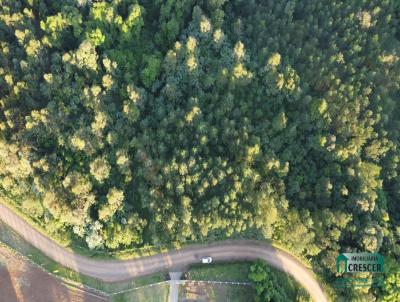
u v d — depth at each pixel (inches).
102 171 4015.8
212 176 3993.6
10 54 4355.3
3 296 4060.0
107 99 4281.5
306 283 4234.7
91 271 4124.0
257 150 4052.7
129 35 4542.3
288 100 4471.0
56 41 4411.9
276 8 4803.2
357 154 4252.0
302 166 4365.2
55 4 4638.3
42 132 4183.1
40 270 4138.8
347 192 4089.6
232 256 4244.6
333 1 4877.0
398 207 4522.6
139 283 4111.7
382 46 4901.6
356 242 4050.2
